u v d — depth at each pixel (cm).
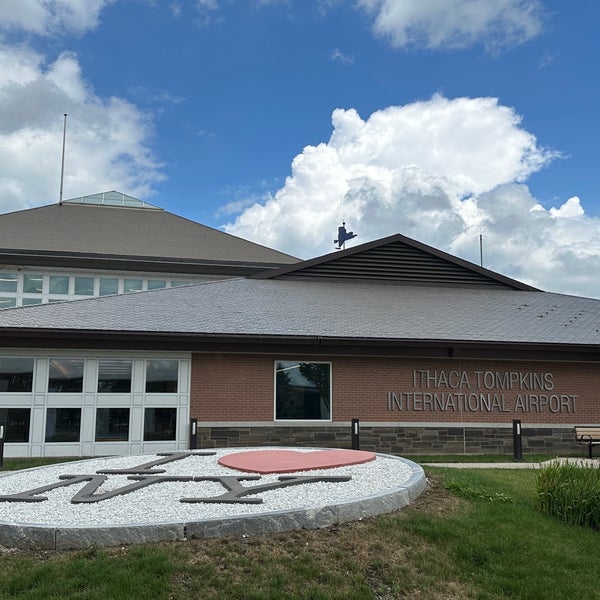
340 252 2200
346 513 700
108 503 749
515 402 1716
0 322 1480
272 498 760
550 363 1752
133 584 559
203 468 986
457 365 1705
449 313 1878
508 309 1983
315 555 621
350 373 1655
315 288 2069
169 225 3097
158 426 1555
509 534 718
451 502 823
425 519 729
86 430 1523
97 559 597
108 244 2695
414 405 1666
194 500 744
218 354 1598
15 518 689
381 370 1669
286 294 1958
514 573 634
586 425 1731
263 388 1603
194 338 1520
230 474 921
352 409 1639
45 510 723
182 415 1566
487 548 678
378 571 614
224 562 598
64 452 1506
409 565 630
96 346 1516
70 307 1658
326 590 571
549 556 672
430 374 1688
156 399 1561
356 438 1516
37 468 1020
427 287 2216
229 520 650
